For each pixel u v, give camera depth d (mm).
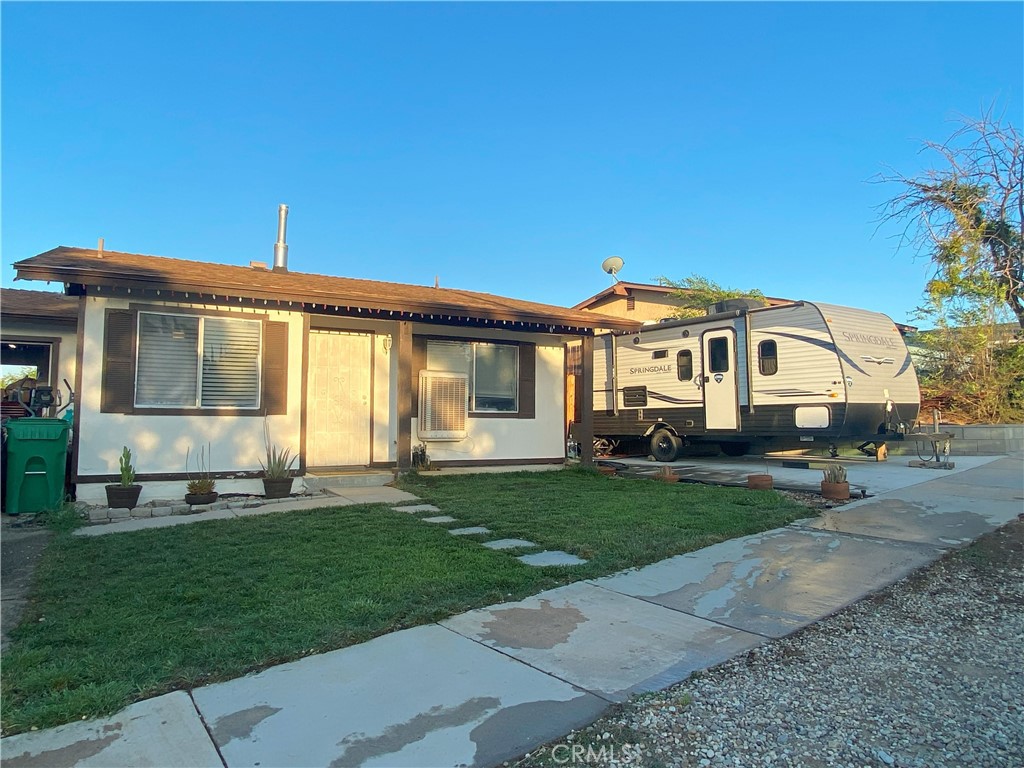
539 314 11625
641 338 15219
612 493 9672
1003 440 14375
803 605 5004
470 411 12211
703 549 6586
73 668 3588
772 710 3387
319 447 11188
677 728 3186
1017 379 15500
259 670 3678
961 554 6410
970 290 7809
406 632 4289
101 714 3172
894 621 4707
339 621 4352
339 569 5508
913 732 3193
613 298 25094
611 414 15922
